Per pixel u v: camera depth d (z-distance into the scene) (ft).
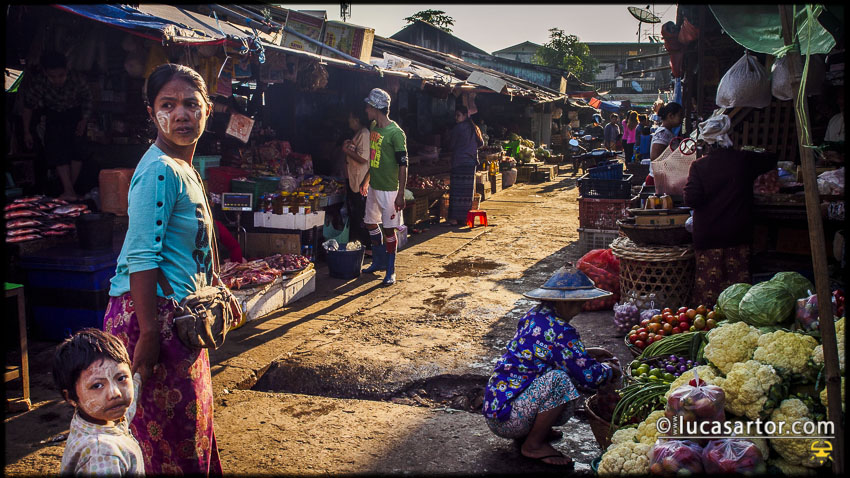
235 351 16.74
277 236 23.32
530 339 11.27
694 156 20.43
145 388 8.04
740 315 12.05
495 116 74.54
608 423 10.93
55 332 17.06
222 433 12.50
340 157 29.89
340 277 24.85
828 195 15.93
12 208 17.51
